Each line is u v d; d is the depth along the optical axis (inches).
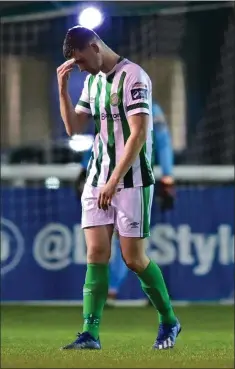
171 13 1449.3
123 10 1430.9
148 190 684.1
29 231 1348.4
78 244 1348.4
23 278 1353.3
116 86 671.1
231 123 1457.9
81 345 674.8
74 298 1352.1
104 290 687.1
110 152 676.7
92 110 687.7
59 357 590.6
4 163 1476.4
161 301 702.5
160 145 1251.2
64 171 1413.6
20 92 1492.4
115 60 678.5
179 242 1347.2
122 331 1023.6
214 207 1349.7
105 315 1213.1
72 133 711.1
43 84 1496.1
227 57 1462.8
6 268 1352.1
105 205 662.5
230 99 1459.2
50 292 1350.9
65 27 1476.4
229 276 1352.1
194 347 788.6
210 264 1349.7
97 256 685.9
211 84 1462.8
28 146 1485.0
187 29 1457.9
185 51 1459.2
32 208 1348.4
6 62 1487.5
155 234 1342.3
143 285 703.1
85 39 674.8
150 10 1440.7
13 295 1353.3
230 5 1449.3
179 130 1464.1
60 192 1348.4
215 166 1418.6
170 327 711.7
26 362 533.3
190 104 1464.1
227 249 1350.9
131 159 658.2
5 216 1348.4
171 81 1460.4
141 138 661.3
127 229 678.5
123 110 670.5
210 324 1109.1
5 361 544.4
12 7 1462.8
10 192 1347.2
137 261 689.6
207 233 1350.9
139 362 535.8
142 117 663.8
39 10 1457.9
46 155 1477.6
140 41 1445.6
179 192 1343.5
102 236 684.7
